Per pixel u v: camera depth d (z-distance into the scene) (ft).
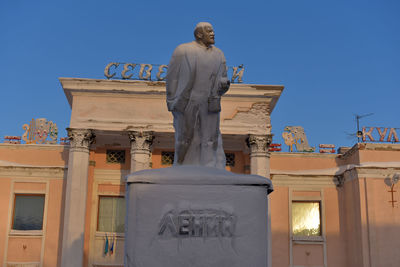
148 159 76.69
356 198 75.51
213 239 12.62
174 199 12.77
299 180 83.25
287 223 81.30
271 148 91.40
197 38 16.20
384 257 71.36
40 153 81.05
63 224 77.92
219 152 16.97
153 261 12.39
